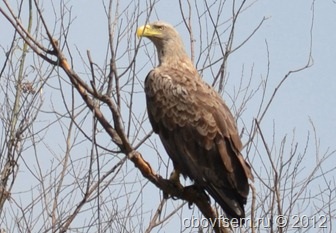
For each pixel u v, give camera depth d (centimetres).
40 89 1302
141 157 1152
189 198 1241
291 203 1168
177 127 1345
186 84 1366
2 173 1266
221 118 1322
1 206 1241
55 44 1016
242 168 1257
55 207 1196
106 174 1120
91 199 1142
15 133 1287
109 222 1202
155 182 1197
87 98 1057
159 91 1373
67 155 1238
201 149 1313
